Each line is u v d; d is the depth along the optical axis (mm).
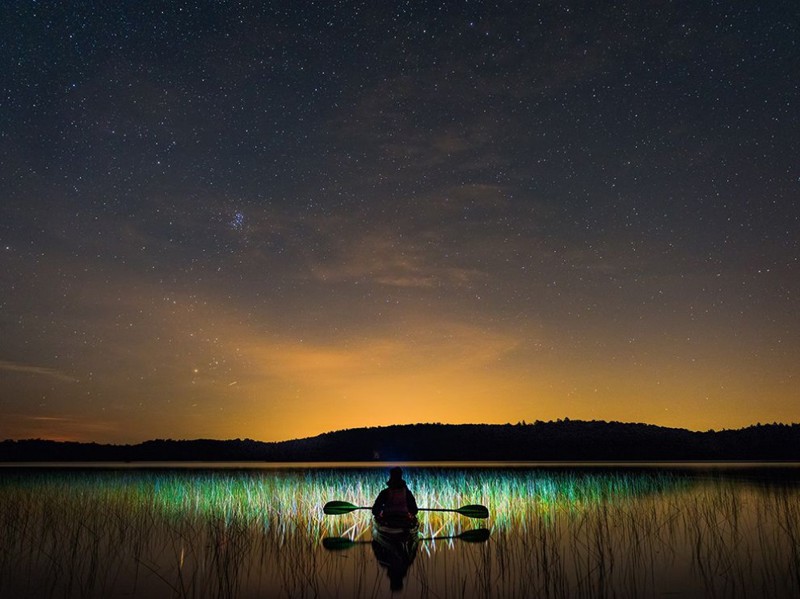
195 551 10922
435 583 8508
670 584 8297
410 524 12805
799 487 22234
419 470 35844
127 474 32500
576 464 48188
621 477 27812
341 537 11992
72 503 18047
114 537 12375
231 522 14273
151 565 9789
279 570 9383
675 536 12016
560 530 12930
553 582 8492
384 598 7770
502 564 9688
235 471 36000
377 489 20984
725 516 14547
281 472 34312
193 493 20781
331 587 8328
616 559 9961
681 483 24078
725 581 8422
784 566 9305
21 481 26984
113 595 7992
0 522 14375
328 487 21625
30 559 10305
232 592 8109
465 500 18250
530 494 19984
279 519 14797
